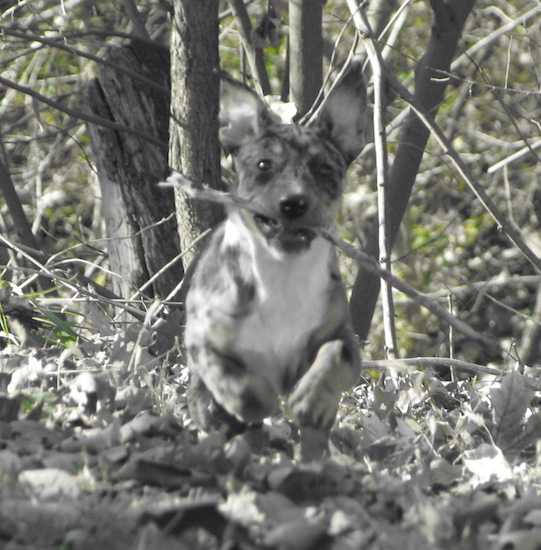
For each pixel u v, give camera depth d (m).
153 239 13.80
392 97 26.86
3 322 11.55
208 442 6.55
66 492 5.27
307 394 7.02
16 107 25.36
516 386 8.54
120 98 13.90
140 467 5.73
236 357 7.68
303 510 5.38
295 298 7.61
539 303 26.42
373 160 26.86
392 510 5.62
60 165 26.97
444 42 13.75
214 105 12.32
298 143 7.95
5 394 8.03
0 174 15.74
